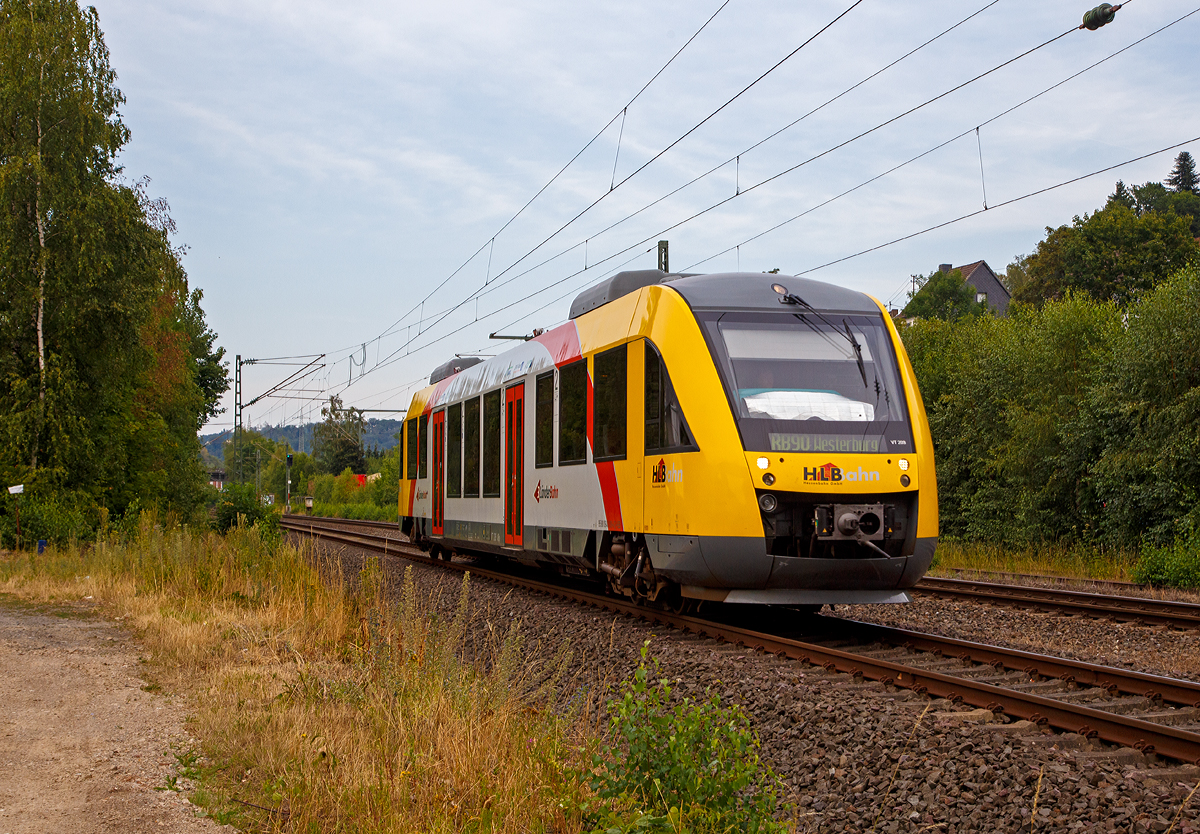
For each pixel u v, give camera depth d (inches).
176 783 209.6
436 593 540.4
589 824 185.2
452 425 717.3
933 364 1081.4
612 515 447.8
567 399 503.8
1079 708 238.7
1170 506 735.1
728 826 170.2
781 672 310.7
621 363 444.1
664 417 403.5
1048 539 879.1
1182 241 1669.5
